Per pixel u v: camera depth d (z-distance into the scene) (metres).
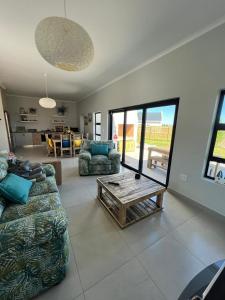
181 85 2.50
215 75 2.03
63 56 1.48
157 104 3.07
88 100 7.07
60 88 5.91
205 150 2.26
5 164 2.05
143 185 2.30
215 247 1.62
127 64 3.36
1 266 0.93
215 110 2.11
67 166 4.50
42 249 1.06
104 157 3.84
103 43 2.53
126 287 1.22
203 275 0.75
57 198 1.78
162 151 3.60
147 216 2.12
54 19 1.29
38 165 2.43
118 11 1.84
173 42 2.47
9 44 2.65
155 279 1.28
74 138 5.81
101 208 2.31
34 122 8.44
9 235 0.97
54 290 1.18
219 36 1.94
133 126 4.40
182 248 1.60
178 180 2.73
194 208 2.34
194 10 1.79
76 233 1.79
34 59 3.26
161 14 1.87
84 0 1.68
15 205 1.57
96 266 1.39
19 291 1.03
